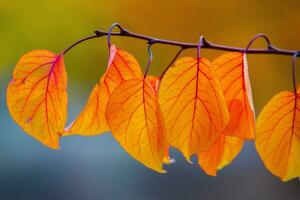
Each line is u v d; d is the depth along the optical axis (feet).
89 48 9.10
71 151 18.53
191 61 2.83
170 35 8.86
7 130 18.95
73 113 15.42
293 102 2.91
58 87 2.89
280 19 8.52
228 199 15.03
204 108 2.83
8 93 2.90
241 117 2.97
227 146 3.11
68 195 15.92
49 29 9.01
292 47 8.59
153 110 2.81
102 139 19.34
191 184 15.40
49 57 2.90
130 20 8.93
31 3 8.86
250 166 15.78
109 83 2.88
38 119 2.90
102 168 17.29
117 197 15.62
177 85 2.83
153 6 8.76
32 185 16.29
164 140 2.79
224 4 8.61
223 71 2.98
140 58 8.95
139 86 2.82
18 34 9.01
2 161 17.76
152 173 16.37
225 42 8.68
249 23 8.61
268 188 14.80
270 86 8.64
